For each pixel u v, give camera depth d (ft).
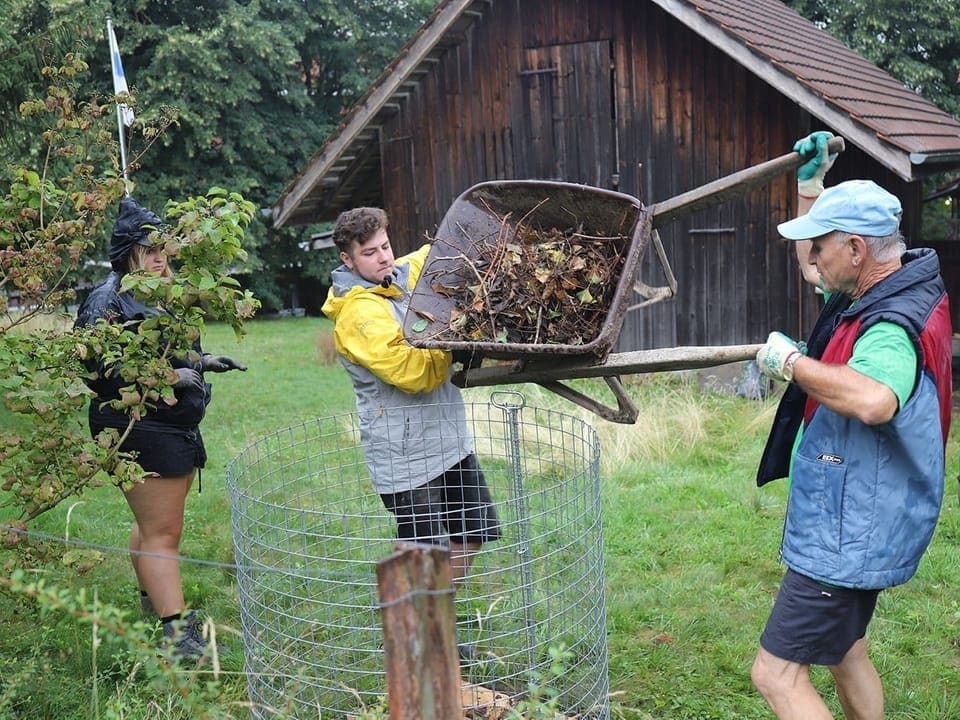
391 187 35.17
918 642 12.85
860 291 8.25
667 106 30.76
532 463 19.60
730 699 11.60
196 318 10.56
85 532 17.70
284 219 34.45
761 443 23.61
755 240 30.19
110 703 9.31
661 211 10.03
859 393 7.50
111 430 10.72
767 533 17.38
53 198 11.29
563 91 32.07
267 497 17.34
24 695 10.69
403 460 11.72
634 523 18.08
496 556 13.98
